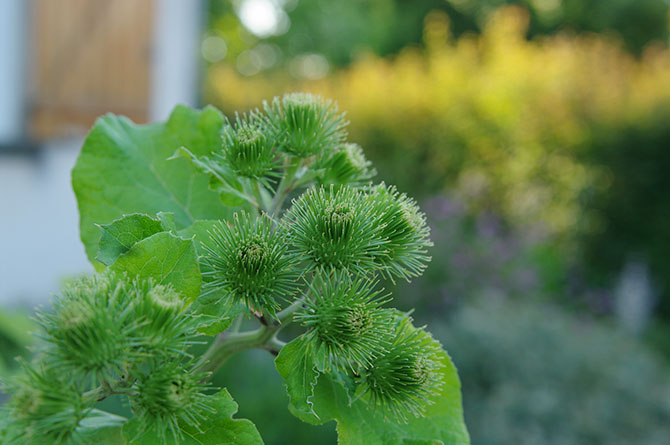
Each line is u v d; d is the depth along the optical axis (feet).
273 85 48.98
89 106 25.62
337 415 3.66
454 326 22.59
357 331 3.41
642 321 31.99
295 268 3.62
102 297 2.94
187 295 3.31
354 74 43.70
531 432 18.86
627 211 33.60
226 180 4.12
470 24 84.43
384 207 3.76
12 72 24.09
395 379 3.65
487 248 28.73
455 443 3.93
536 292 28.96
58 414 2.81
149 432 3.11
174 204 4.50
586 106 34.94
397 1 85.97
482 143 36.24
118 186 4.44
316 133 4.13
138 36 26.45
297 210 3.64
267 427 15.89
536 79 36.45
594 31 82.43
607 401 19.86
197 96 29.37
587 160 34.40
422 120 37.06
